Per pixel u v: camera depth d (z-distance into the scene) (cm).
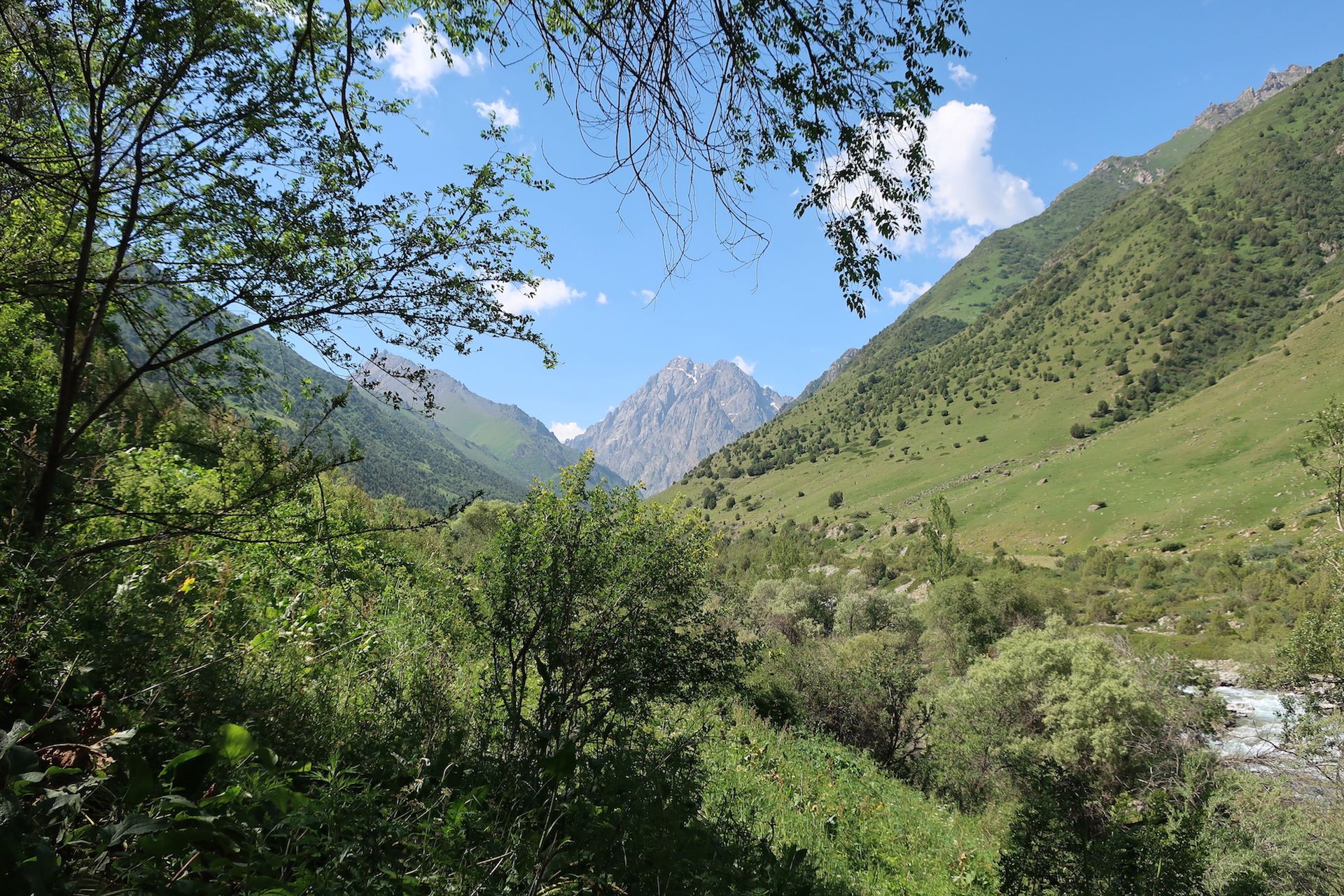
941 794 1631
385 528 369
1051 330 19112
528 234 362
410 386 354
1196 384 13038
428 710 384
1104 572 6262
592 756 374
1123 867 509
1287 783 951
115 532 371
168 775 214
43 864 132
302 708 341
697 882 311
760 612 1958
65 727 216
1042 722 1722
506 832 271
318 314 327
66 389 305
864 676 1792
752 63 266
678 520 481
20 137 284
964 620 3422
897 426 17450
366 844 207
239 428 347
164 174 311
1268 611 3872
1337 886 753
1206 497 7650
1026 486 10412
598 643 442
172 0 279
